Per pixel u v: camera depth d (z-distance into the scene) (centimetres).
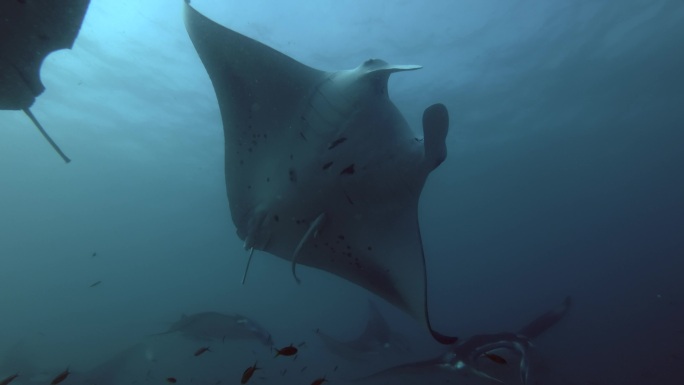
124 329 2825
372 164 300
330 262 338
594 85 1892
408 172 296
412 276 292
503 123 2136
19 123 2134
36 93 273
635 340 1695
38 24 244
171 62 1454
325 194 307
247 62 331
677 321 1877
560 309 734
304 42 1273
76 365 1581
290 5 1130
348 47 1316
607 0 1273
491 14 1254
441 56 1431
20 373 1087
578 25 1383
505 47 1434
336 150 303
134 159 2631
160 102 1767
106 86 1650
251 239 341
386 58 1386
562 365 1357
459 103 1792
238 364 1662
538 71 1648
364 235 315
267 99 333
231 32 322
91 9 1198
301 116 321
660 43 1616
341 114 307
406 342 1017
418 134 323
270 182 334
